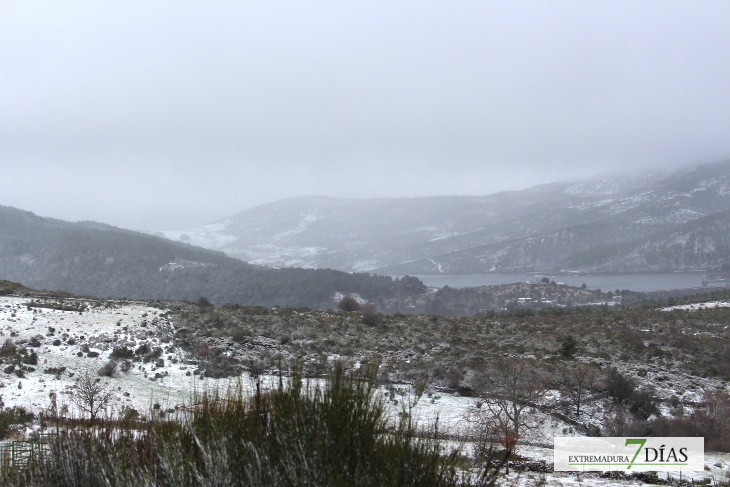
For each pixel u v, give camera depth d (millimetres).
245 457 3805
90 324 27391
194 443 4059
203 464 3812
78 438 4348
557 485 8211
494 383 21562
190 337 27469
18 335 23719
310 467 3666
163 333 27500
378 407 4176
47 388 16609
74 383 17719
